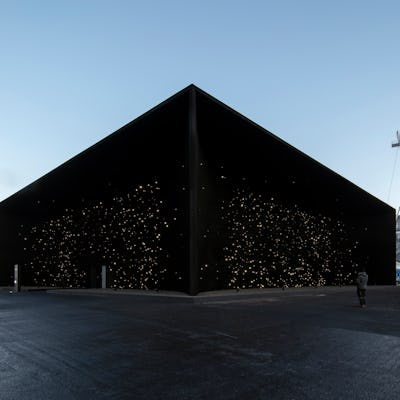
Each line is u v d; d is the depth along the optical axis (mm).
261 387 4973
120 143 20984
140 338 7863
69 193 27516
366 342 7594
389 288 29766
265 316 11172
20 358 6316
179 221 18719
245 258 22109
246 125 19547
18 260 30953
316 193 29078
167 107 18156
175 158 19359
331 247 30469
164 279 19422
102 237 24125
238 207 21734
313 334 8367
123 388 4930
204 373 5543
